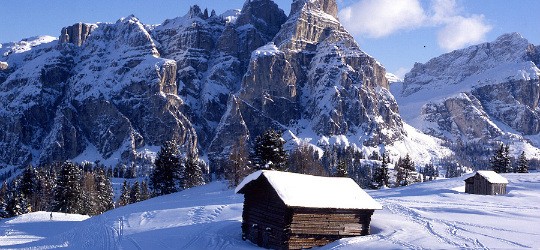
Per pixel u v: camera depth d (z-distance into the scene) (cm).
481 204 6338
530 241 3916
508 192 8050
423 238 4050
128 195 13938
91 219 7069
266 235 4247
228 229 4972
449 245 3772
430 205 6159
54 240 5497
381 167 12600
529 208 5972
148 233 5153
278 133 9050
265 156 8900
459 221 4878
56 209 10712
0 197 11994
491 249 3625
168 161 11419
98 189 13850
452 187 8912
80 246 4922
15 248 5125
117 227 5791
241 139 11725
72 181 10788
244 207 4584
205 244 4422
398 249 3691
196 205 6894
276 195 4128
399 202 6438
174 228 5281
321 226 4100
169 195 10112
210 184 11188
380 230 4416
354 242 3994
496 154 14312
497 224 4716
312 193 4125
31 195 12506
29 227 7125
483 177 7862
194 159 13012
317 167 12200
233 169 10562
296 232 4016
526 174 10488
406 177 13850
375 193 8425
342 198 4203
